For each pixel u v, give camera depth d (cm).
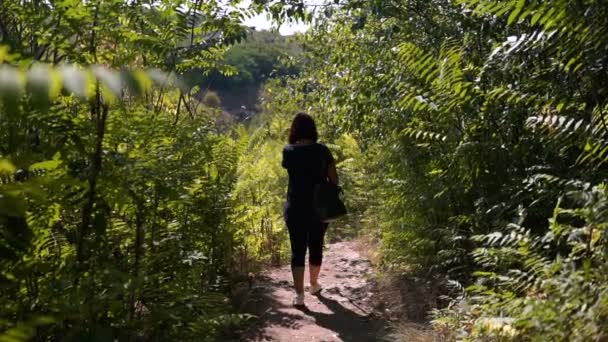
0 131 277
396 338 523
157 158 387
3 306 290
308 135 655
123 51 414
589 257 370
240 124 772
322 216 633
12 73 153
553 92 465
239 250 731
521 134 541
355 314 619
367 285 723
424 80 624
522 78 509
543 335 331
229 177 628
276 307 634
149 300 386
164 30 519
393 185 725
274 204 898
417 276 650
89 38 372
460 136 583
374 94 703
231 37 559
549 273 370
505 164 541
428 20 668
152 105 527
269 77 1333
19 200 207
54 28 344
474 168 543
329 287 726
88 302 313
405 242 677
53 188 274
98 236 347
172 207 448
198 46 543
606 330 312
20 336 198
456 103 525
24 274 291
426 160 677
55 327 319
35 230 318
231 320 420
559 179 480
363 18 711
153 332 361
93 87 202
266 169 884
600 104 449
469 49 599
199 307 393
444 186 620
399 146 696
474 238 443
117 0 360
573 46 416
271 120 1368
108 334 321
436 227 637
